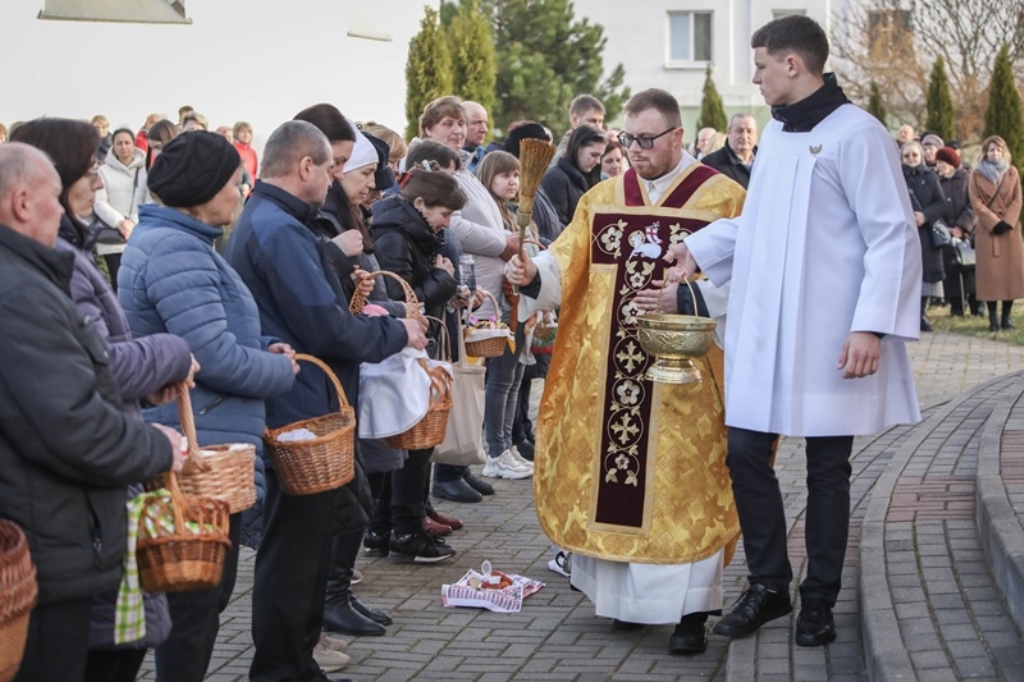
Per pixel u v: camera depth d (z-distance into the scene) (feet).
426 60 81.00
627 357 17.56
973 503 19.20
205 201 13.61
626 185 17.99
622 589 17.52
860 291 15.55
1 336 9.98
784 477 26.03
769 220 16.03
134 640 10.98
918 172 48.88
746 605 16.39
